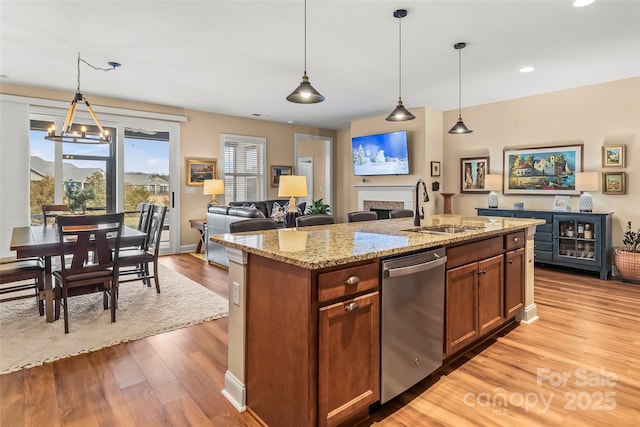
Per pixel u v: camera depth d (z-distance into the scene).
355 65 4.16
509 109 5.68
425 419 1.80
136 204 6.02
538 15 2.97
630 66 4.18
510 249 2.88
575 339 2.74
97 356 2.43
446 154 6.50
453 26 3.18
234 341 1.96
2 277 2.92
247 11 2.92
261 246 1.82
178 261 5.61
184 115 6.43
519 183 5.57
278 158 7.77
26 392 2.00
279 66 4.20
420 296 1.99
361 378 1.70
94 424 1.74
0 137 4.80
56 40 3.48
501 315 2.76
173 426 1.74
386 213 6.80
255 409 1.82
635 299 3.71
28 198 5.01
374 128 6.99
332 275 1.56
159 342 2.65
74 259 2.84
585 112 4.93
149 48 3.68
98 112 5.57
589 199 4.69
